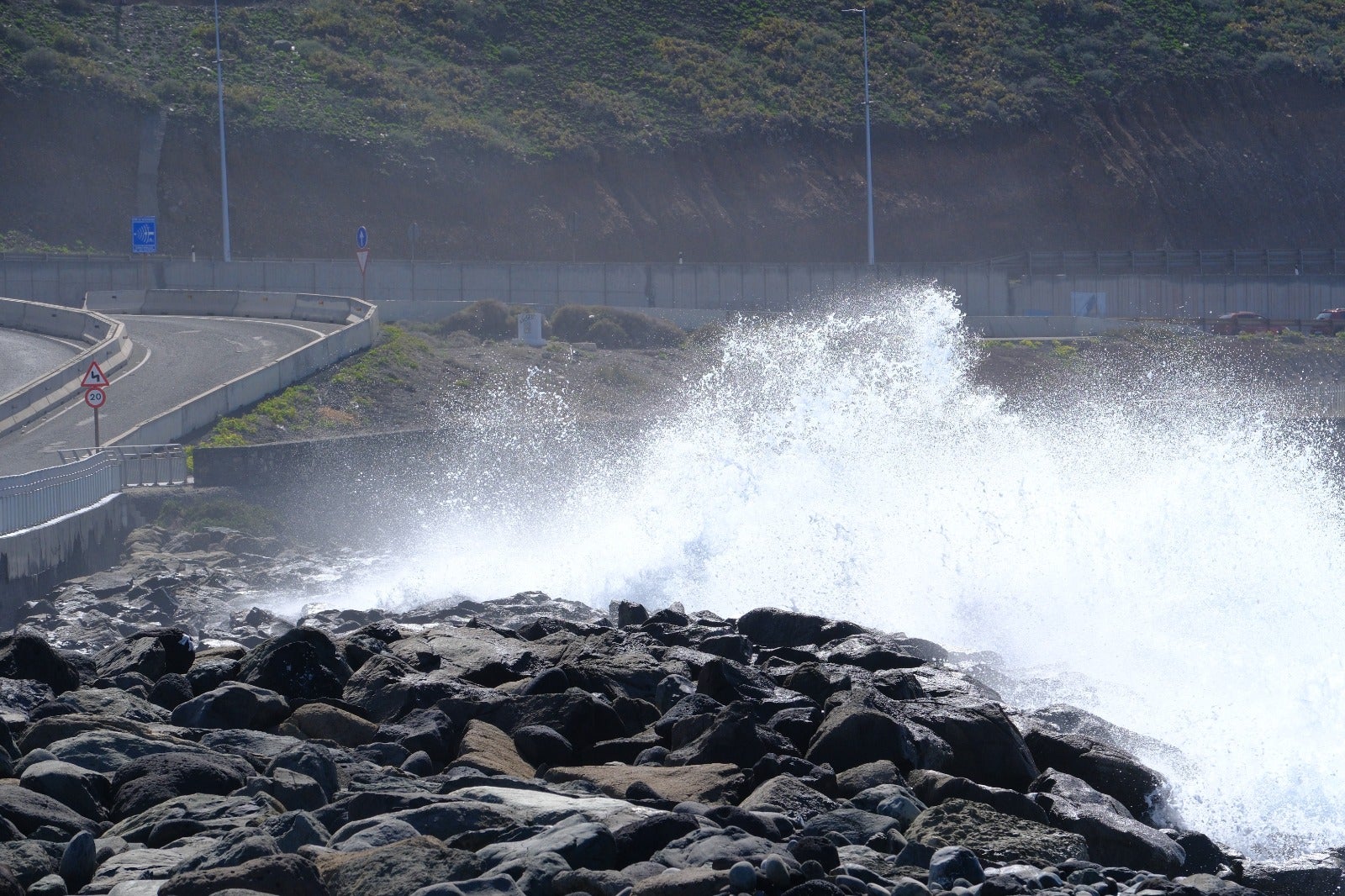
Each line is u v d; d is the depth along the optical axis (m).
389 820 12.22
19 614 36.25
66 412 62.50
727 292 107.38
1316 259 137.12
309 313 90.06
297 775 13.63
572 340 92.44
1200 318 116.00
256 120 126.06
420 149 129.75
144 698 18.19
